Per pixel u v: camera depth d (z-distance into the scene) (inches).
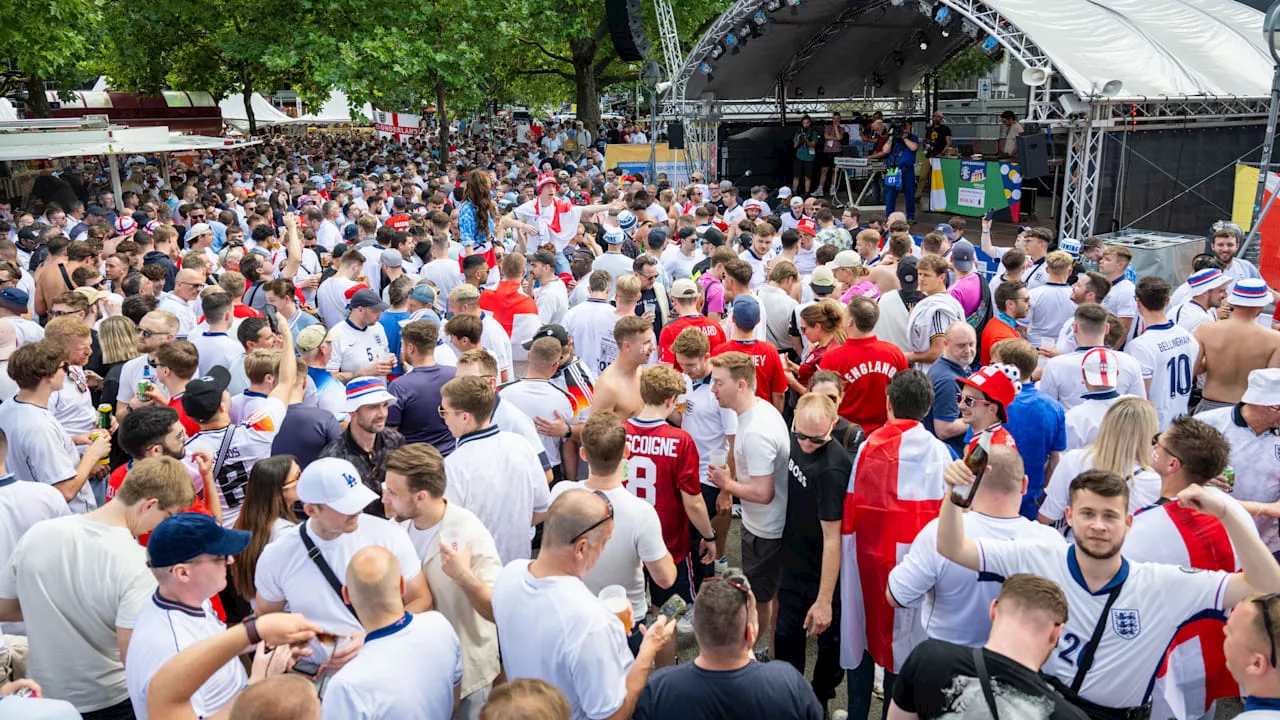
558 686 119.5
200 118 1132.5
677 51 874.8
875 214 779.4
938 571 137.4
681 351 211.2
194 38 1032.2
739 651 111.7
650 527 155.7
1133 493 162.6
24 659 146.8
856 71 905.5
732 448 208.8
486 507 163.6
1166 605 122.7
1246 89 561.6
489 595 133.3
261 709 88.8
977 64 914.1
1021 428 187.6
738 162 879.7
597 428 154.8
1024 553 128.8
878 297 293.3
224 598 170.4
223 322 246.1
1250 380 173.0
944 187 731.4
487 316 260.5
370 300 251.1
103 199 581.3
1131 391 209.8
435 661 118.8
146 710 115.9
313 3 796.6
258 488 155.5
